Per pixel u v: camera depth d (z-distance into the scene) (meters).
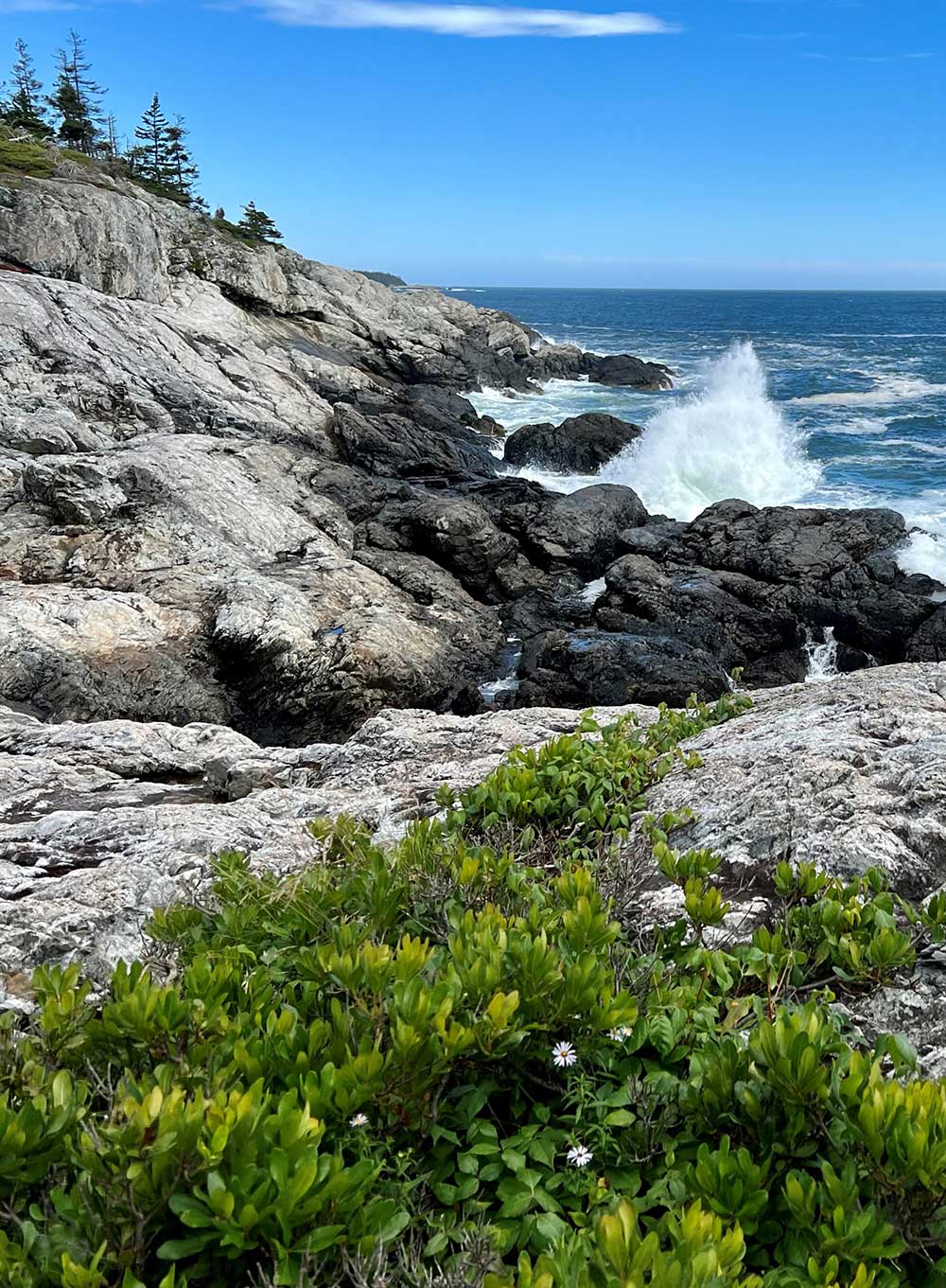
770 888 4.05
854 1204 2.11
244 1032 2.68
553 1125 2.56
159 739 7.68
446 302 60.25
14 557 18.31
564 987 2.66
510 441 34.88
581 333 109.38
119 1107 2.07
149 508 19.88
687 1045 2.72
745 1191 2.19
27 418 22.75
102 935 4.33
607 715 7.29
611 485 26.23
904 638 19.33
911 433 38.22
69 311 28.78
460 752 6.75
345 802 5.91
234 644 16.64
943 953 3.34
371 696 16.38
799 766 4.78
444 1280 1.99
